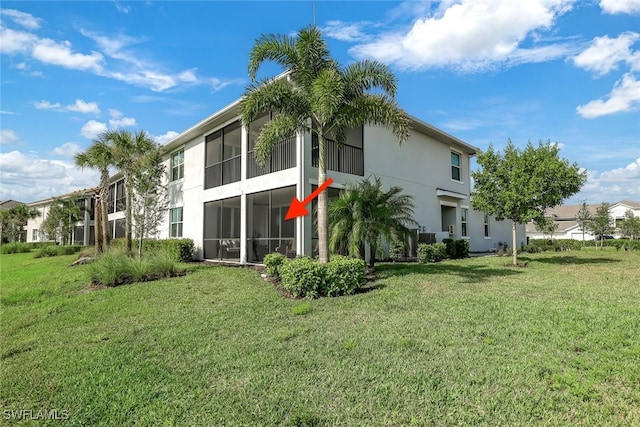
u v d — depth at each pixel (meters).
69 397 3.66
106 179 17.81
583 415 2.86
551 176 11.85
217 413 3.19
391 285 8.34
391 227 10.29
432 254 13.81
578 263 13.53
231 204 16.11
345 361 4.09
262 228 17.28
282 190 12.49
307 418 2.99
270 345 4.75
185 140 17.56
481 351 4.18
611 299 6.64
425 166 17.02
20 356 4.94
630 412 2.87
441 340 4.57
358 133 13.75
